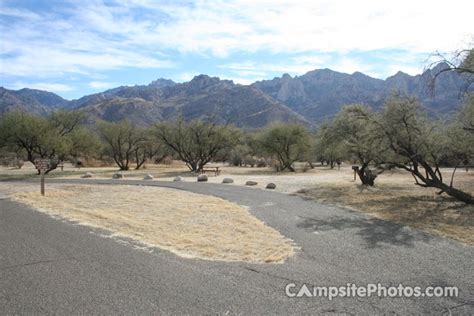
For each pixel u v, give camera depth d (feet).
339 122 76.23
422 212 45.21
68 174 131.54
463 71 44.34
